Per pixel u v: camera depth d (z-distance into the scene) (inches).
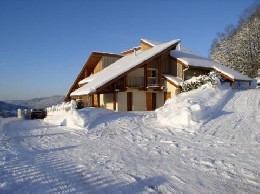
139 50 1422.2
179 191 225.5
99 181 252.4
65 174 275.4
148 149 387.5
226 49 2224.4
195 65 1072.2
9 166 309.0
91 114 684.7
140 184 243.0
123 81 992.9
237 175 263.4
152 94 1094.4
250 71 1979.6
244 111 630.5
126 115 719.1
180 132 497.4
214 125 525.0
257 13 2534.5
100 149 399.5
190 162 312.2
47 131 617.9
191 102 633.6
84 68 1349.7
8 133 607.8
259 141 402.3
